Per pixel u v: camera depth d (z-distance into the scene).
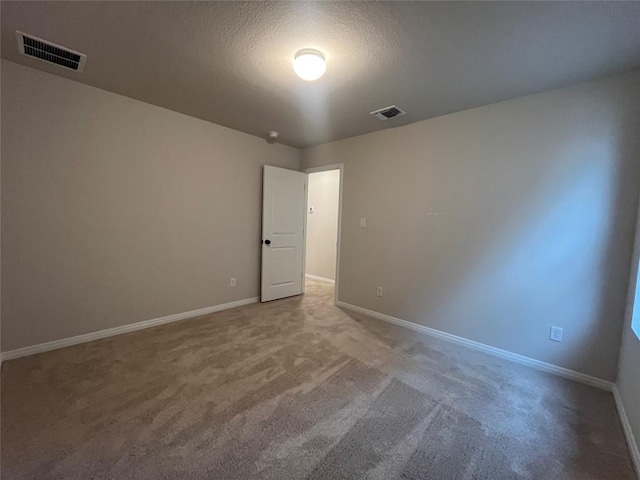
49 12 1.58
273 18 1.58
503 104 2.51
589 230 2.15
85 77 2.35
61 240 2.44
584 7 1.42
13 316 2.25
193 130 3.21
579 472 1.35
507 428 1.63
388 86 2.32
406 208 3.20
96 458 1.34
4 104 2.15
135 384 1.94
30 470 1.26
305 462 1.35
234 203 3.68
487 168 2.61
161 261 3.06
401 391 1.95
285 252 4.26
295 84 2.34
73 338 2.53
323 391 1.92
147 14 1.58
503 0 1.39
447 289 2.88
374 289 3.50
